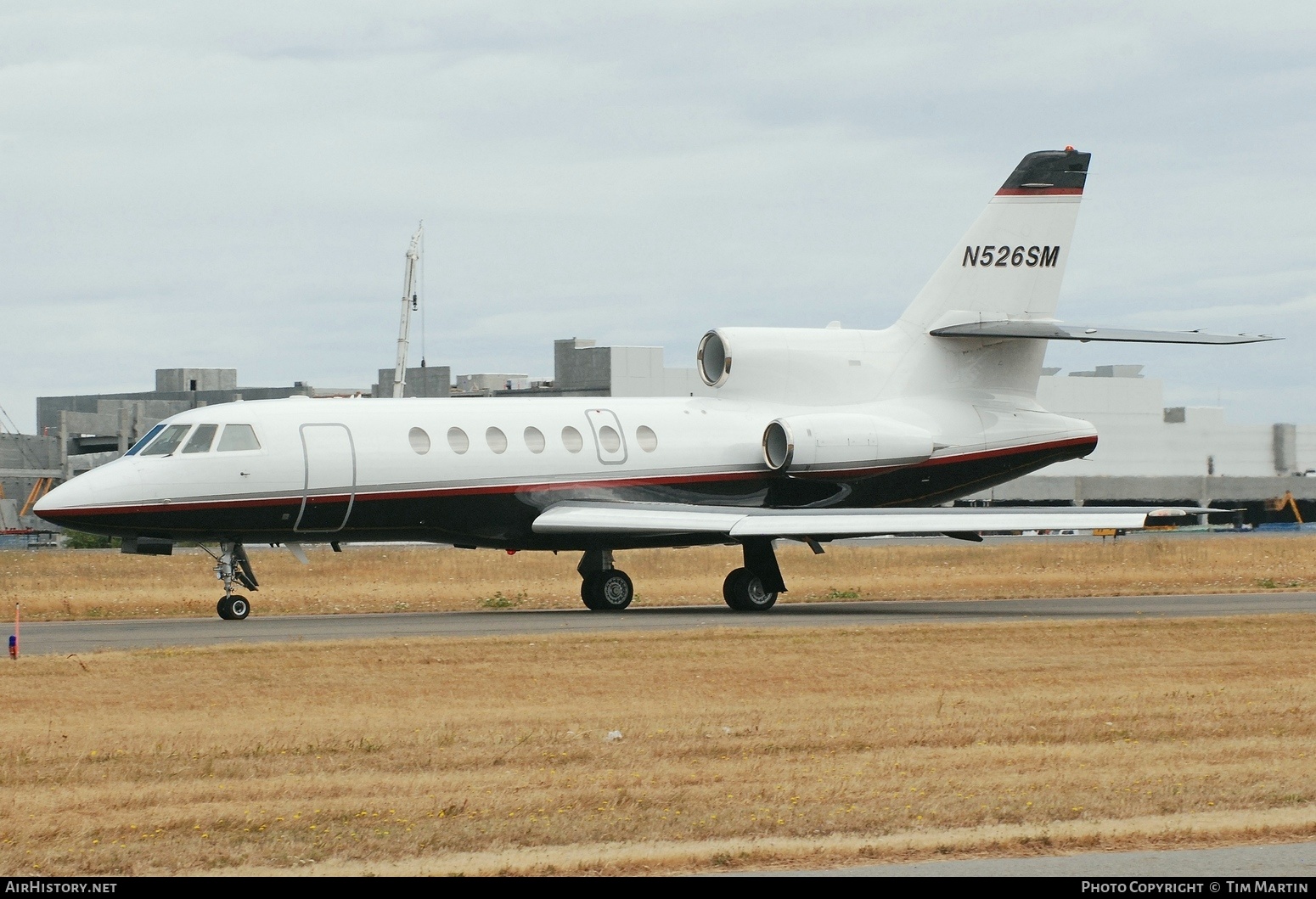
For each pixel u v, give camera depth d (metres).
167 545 104.38
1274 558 172.75
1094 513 102.06
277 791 44.47
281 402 107.88
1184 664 73.56
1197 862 36.78
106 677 67.38
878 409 123.94
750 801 43.06
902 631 86.56
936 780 45.97
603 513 109.12
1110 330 118.25
